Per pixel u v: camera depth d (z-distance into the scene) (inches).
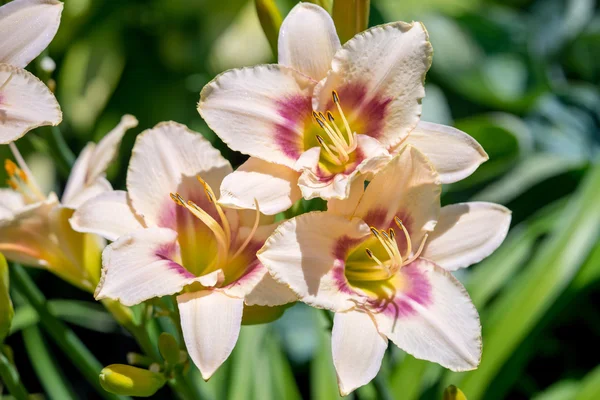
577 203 40.7
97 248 35.6
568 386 42.9
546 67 56.4
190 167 34.0
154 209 33.7
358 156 33.3
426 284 33.3
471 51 51.8
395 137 33.4
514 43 54.1
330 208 33.0
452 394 33.9
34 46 32.6
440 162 33.4
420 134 33.5
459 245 33.7
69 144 56.6
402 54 33.2
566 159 49.1
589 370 47.9
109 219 33.5
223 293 32.7
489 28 54.5
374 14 50.7
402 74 33.3
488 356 39.8
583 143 52.2
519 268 45.4
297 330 48.2
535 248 46.0
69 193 36.0
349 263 33.9
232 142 33.0
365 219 33.4
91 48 57.1
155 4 56.2
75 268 35.6
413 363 40.7
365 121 33.7
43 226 35.0
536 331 40.6
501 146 45.3
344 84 33.4
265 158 33.0
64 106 56.3
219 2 55.4
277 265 32.4
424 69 33.2
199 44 55.9
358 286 33.5
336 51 33.4
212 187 33.9
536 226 42.6
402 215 33.4
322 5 35.6
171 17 56.4
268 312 33.4
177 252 33.8
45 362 41.9
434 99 51.9
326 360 41.2
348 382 32.1
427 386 41.3
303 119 33.6
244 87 33.2
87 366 36.5
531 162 49.3
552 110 53.7
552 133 52.3
